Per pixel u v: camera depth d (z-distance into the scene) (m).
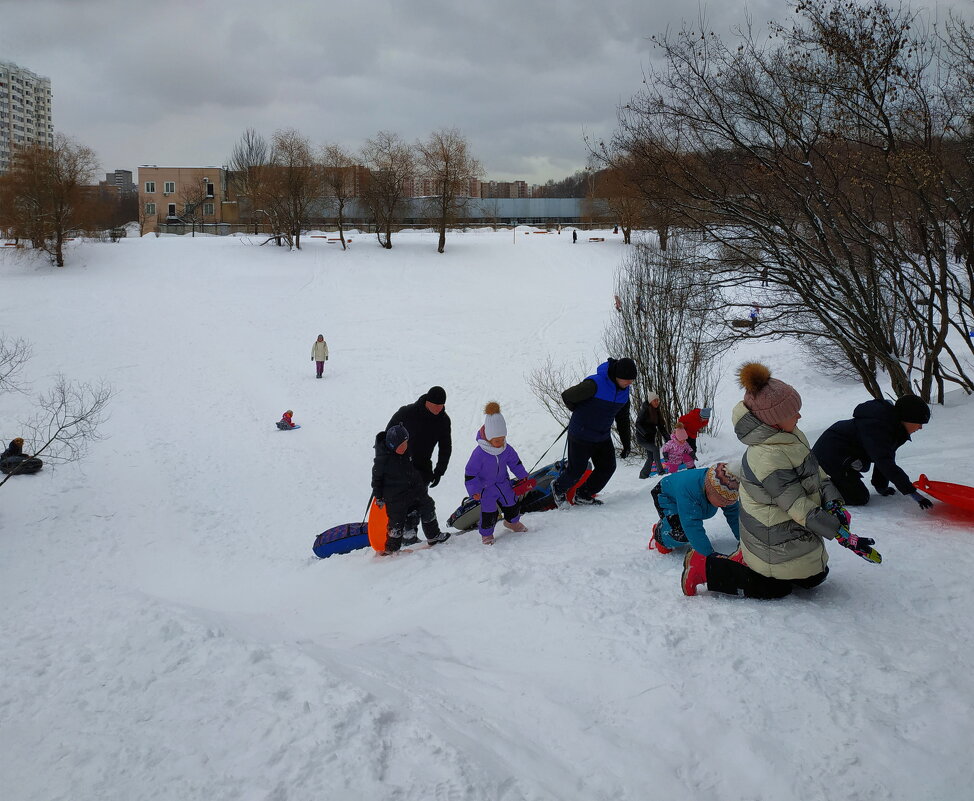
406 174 56.31
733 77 9.88
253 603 7.46
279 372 26.34
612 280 46.78
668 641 3.98
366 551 8.36
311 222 69.50
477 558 6.33
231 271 47.19
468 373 25.50
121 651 4.73
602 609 4.57
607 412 7.60
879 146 9.81
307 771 2.92
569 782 2.92
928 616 3.99
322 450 18.05
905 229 11.09
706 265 11.11
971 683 3.31
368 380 25.05
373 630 5.39
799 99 9.69
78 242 53.31
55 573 10.51
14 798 2.95
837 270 10.16
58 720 3.68
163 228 74.12
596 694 3.61
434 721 3.36
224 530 12.63
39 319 33.94
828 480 4.26
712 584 4.49
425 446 7.99
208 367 26.97
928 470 7.12
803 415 14.43
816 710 3.23
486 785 2.80
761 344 23.97
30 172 46.44
